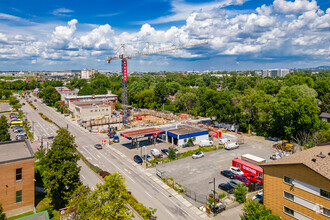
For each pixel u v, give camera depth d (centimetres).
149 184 4528
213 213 3544
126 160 5831
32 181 3641
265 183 3378
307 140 6412
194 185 4431
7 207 3469
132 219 3378
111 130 8950
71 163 3647
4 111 13312
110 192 2686
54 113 13150
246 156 5372
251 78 18550
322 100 10125
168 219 3403
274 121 7375
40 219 2855
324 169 2764
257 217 2708
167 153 6156
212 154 6162
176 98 13262
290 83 12338
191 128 7788
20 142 4656
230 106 8650
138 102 15825
